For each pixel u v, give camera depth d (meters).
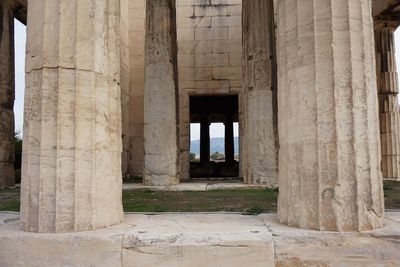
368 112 5.29
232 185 12.99
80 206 5.16
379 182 5.34
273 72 13.61
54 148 5.16
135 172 19.53
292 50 5.54
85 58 5.36
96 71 5.46
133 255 4.75
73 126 5.20
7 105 15.20
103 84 5.56
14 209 8.46
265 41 13.58
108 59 5.69
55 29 5.30
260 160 13.20
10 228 5.41
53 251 4.84
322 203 5.08
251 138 13.44
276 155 13.20
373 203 5.16
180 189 12.45
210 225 5.47
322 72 5.23
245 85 14.18
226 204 8.88
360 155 5.16
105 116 5.56
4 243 4.93
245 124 14.09
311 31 5.32
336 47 5.21
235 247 4.71
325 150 5.13
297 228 5.20
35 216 5.16
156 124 13.65
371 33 5.56
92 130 5.32
